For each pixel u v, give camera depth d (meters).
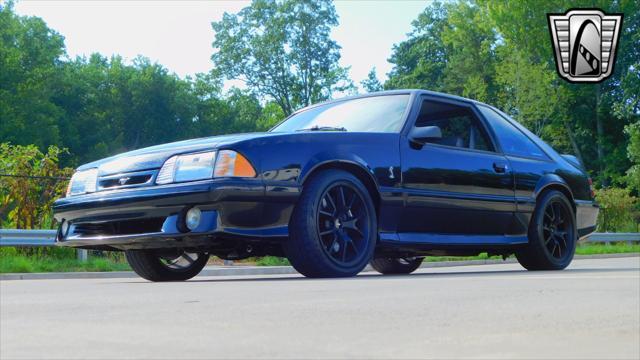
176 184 4.49
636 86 34.28
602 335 1.53
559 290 2.74
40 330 1.64
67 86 54.81
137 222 4.69
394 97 5.56
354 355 1.27
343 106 5.72
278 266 9.69
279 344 1.41
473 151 5.64
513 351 1.31
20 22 48.25
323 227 4.70
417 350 1.32
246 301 2.35
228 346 1.38
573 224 6.35
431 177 5.25
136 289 3.09
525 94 34.69
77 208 4.88
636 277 3.63
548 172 6.17
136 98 59.31
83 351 1.32
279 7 55.53
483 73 45.34
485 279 3.58
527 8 37.41
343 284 3.24
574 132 40.09
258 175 4.43
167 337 1.51
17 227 9.97
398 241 5.04
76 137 54.25
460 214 5.45
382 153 5.02
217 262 10.80
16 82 44.88
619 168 37.28
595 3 36.19
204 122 61.28
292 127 5.74
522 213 5.90
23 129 43.91
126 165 4.77
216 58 55.88
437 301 2.32
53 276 7.96
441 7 55.62
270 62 55.03
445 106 5.70
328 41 55.34
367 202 4.87
